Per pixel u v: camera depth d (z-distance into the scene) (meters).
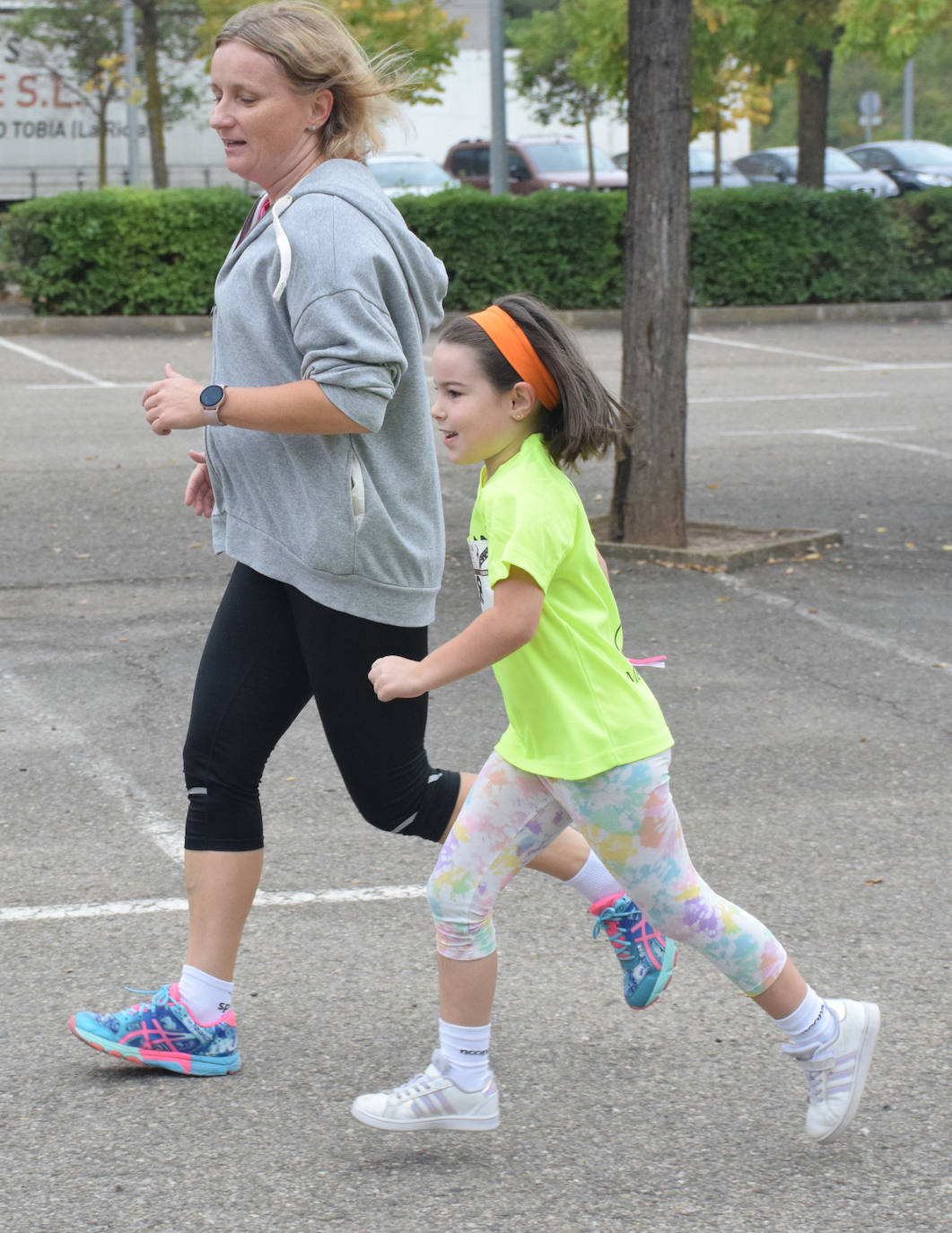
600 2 20.92
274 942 4.33
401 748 3.63
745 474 12.23
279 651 3.58
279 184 3.54
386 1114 3.25
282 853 4.98
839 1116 3.25
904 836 5.16
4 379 16.88
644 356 9.17
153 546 9.52
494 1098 3.29
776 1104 3.50
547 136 36.28
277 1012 3.92
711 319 23.36
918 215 24.22
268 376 3.50
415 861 4.93
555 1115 3.44
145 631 7.66
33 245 21.14
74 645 7.41
